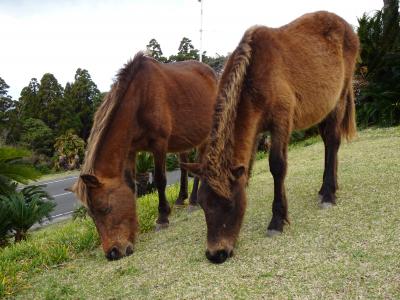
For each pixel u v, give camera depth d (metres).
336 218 4.69
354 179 6.03
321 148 10.14
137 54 5.74
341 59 5.55
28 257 5.50
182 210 6.90
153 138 5.74
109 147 5.01
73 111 34.41
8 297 4.29
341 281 3.32
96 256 5.21
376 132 10.21
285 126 4.55
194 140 6.50
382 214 4.55
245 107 4.22
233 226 3.99
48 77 35.09
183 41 34.22
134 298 3.68
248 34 4.39
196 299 3.42
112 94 5.22
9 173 9.17
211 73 7.29
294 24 5.27
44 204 8.02
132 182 5.47
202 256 4.32
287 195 5.96
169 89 6.05
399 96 11.19
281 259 3.87
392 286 3.14
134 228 4.98
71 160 27.06
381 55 12.07
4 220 7.32
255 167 9.49
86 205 4.75
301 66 4.87
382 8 12.95
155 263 4.39
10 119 31.86
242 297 3.32
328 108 5.29
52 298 4.04
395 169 6.14
